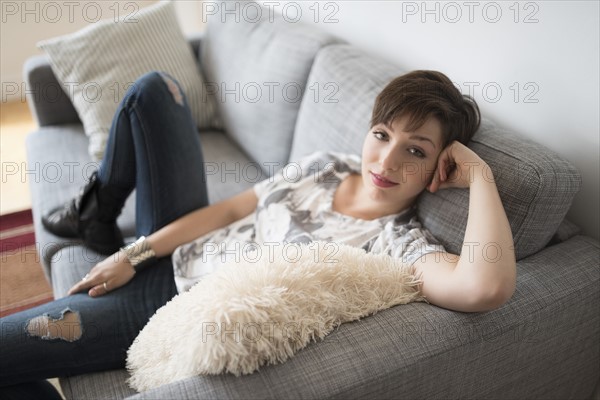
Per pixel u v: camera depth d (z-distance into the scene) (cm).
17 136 260
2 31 279
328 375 78
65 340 101
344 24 168
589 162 109
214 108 189
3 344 98
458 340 86
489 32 121
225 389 76
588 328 104
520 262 101
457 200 102
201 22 299
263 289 81
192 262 119
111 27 176
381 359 81
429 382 86
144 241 119
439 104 100
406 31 144
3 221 205
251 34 171
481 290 86
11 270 183
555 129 113
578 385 114
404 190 106
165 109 123
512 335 92
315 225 114
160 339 90
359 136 127
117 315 107
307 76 151
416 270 96
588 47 103
